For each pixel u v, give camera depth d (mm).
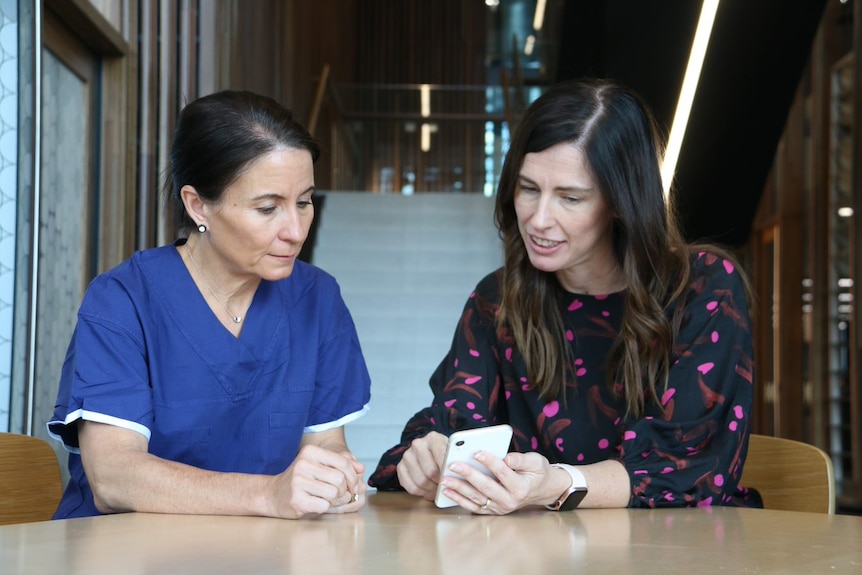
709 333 1586
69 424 1455
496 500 1306
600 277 1682
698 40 5301
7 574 911
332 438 1650
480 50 16219
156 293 1516
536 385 1694
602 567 952
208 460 1529
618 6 6207
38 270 2789
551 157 1526
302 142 1428
